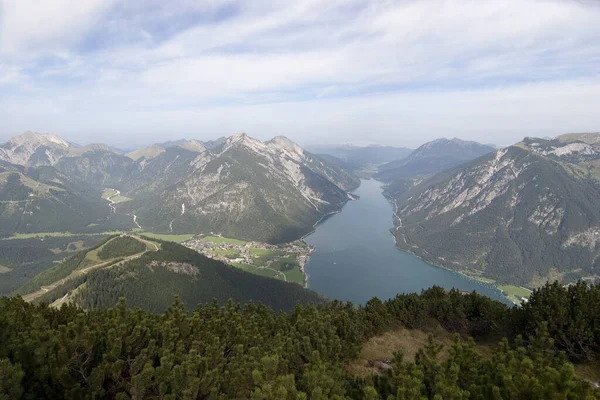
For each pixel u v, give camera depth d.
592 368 28.62
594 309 31.25
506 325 38.78
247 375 22.33
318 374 19.75
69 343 20.25
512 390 16.95
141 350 22.38
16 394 16.97
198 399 21.02
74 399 19.36
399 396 17.14
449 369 20.14
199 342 25.92
